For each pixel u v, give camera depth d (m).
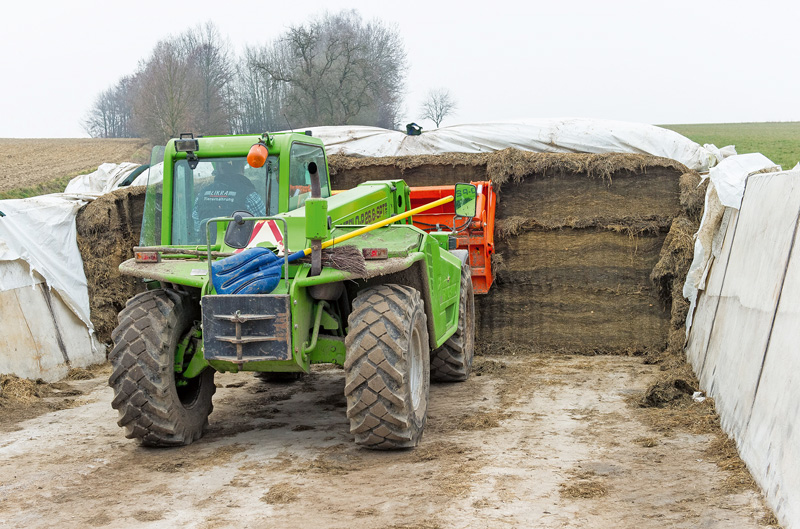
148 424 5.17
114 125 71.69
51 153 40.41
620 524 3.61
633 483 4.24
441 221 8.90
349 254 4.95
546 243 9.27
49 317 8.60
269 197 5.70
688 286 8.09
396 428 4.93
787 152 31.92
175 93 38.72
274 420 6.23
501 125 10.50
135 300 5.37
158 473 4.78
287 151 5.68
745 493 3.96
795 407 3.71
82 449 5.43
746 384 4.91
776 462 3.79
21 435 5.88
